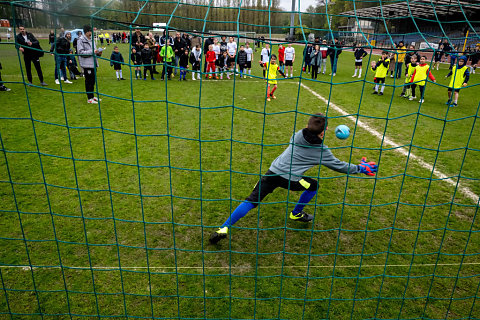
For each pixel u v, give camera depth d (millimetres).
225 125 6887
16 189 4000
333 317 2396
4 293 2535
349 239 3283
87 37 7387
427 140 6281
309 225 3496
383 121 7531
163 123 6867
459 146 5980
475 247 3191
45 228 3279
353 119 7633
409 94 9883
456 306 2523
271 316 2391
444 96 10531
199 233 3312
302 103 9062
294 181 2967
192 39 12930
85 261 2879
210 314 2391
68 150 5242
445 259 3029
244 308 2451
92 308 2434
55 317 2365
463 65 8547
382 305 2518
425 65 9141
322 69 15125
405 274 2830
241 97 9562
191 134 6262
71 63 10023
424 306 2518
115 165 4801
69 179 4312
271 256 3018
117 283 2658
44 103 8000
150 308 2443
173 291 2594
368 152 5641
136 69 11961
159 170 4695
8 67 12617
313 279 2756
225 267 2865
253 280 2729
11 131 5988
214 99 9211
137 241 3154
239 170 4773
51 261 2859
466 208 3893
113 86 10562
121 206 3723
